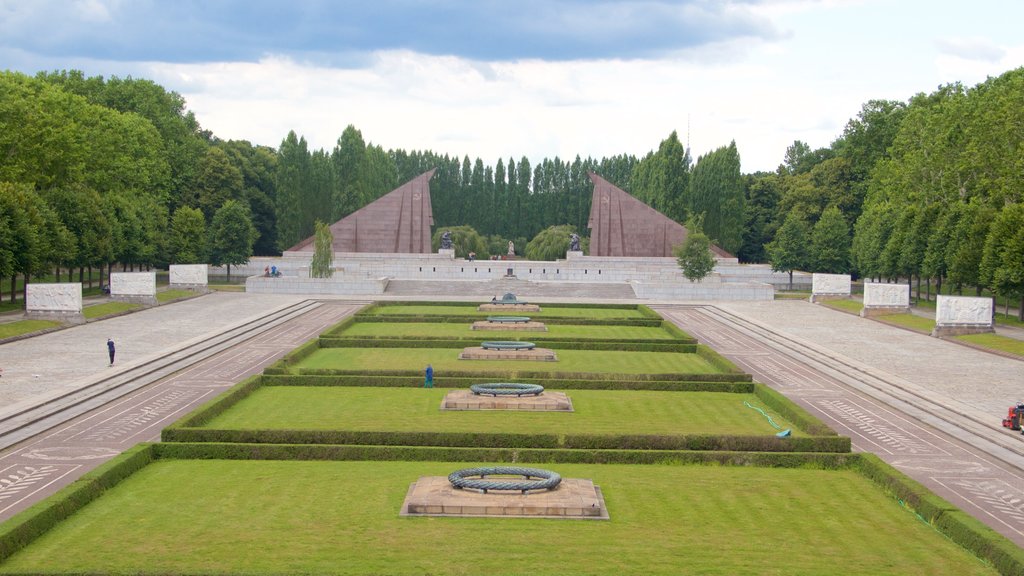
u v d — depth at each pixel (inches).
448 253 5620.1
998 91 3922.2
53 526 1133.7
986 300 3038.9
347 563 1015.6
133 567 999.0
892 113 5689.0
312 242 5615.2
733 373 2158.0
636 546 1084.5
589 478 1369.3
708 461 1454.2
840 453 1469.0
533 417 1790.1
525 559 1035.9
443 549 1064.2
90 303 3612.2
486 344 2566.4
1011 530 1170.6
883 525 1173.1
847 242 5270.7
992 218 3383.4
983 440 1667.1
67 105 4232.3
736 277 5703.7
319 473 1384.1
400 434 1529.3
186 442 1503.4
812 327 3368.6
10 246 3132.4
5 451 1513.3
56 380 2087.8
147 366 2325.3
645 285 4601.4
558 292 4731.8
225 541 1087.0
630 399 1988.2
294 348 2714.1
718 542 1103.0
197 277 4431.6
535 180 7637.8
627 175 7859.3
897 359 2596.0
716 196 6230.3
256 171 6476.4
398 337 2723.9
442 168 7524.6
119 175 4655.5
